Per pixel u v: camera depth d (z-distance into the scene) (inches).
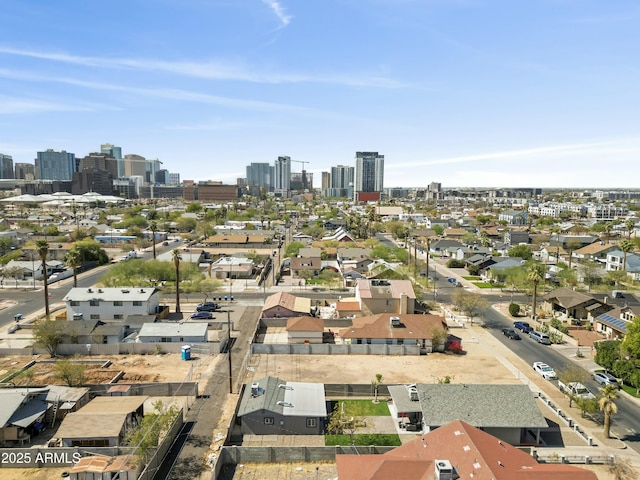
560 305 3661.4
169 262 4633.4
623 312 3125.0
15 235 6998.0
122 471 1512.1
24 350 2755.9
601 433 1913.1
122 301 3334.2
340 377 2469.2
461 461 1390.3
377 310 3417.8
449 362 2709.2
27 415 1867.6
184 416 2017.7
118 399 2025.1
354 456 1492.4
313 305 3909.9
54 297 4143.7
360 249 5964.6
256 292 4407.0
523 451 1664.6
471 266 5329.7
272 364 2652.6
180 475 1596.9
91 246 5782.5
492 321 3548.2
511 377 2488.9
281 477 1601.9
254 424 1899.6
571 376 2231.8
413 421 1991.9
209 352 2819.9
